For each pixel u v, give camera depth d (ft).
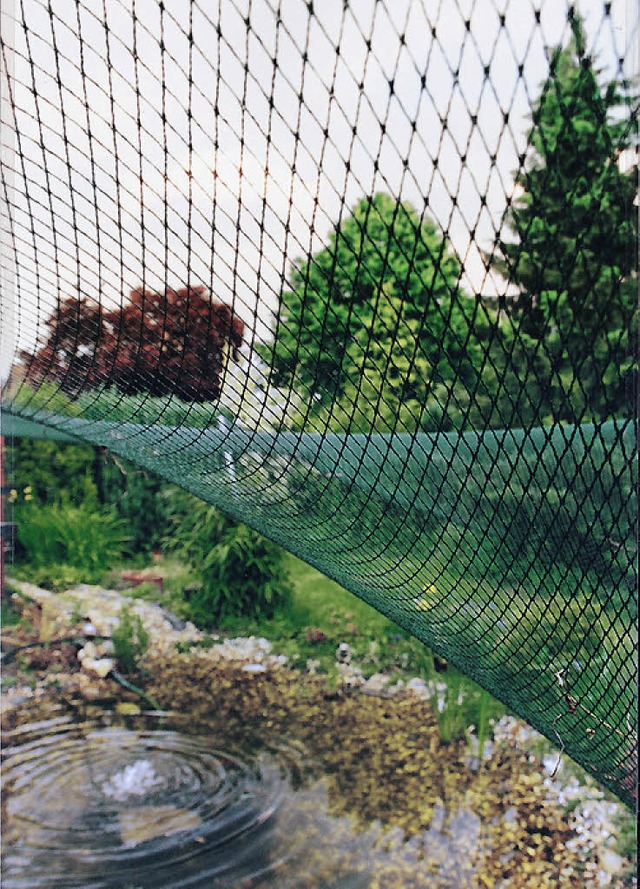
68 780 10.64
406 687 14.66
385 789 10.69
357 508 8.55
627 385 6.11
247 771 11.12
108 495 20.01
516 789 10.78
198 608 17.87
